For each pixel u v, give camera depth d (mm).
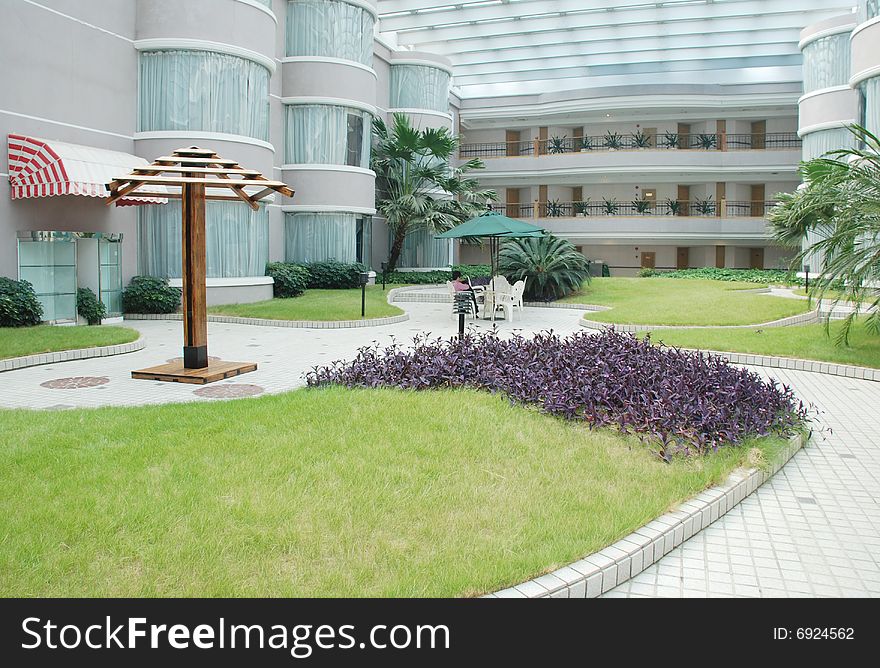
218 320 16391
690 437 6176
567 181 40938
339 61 23438
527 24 30422
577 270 23422
